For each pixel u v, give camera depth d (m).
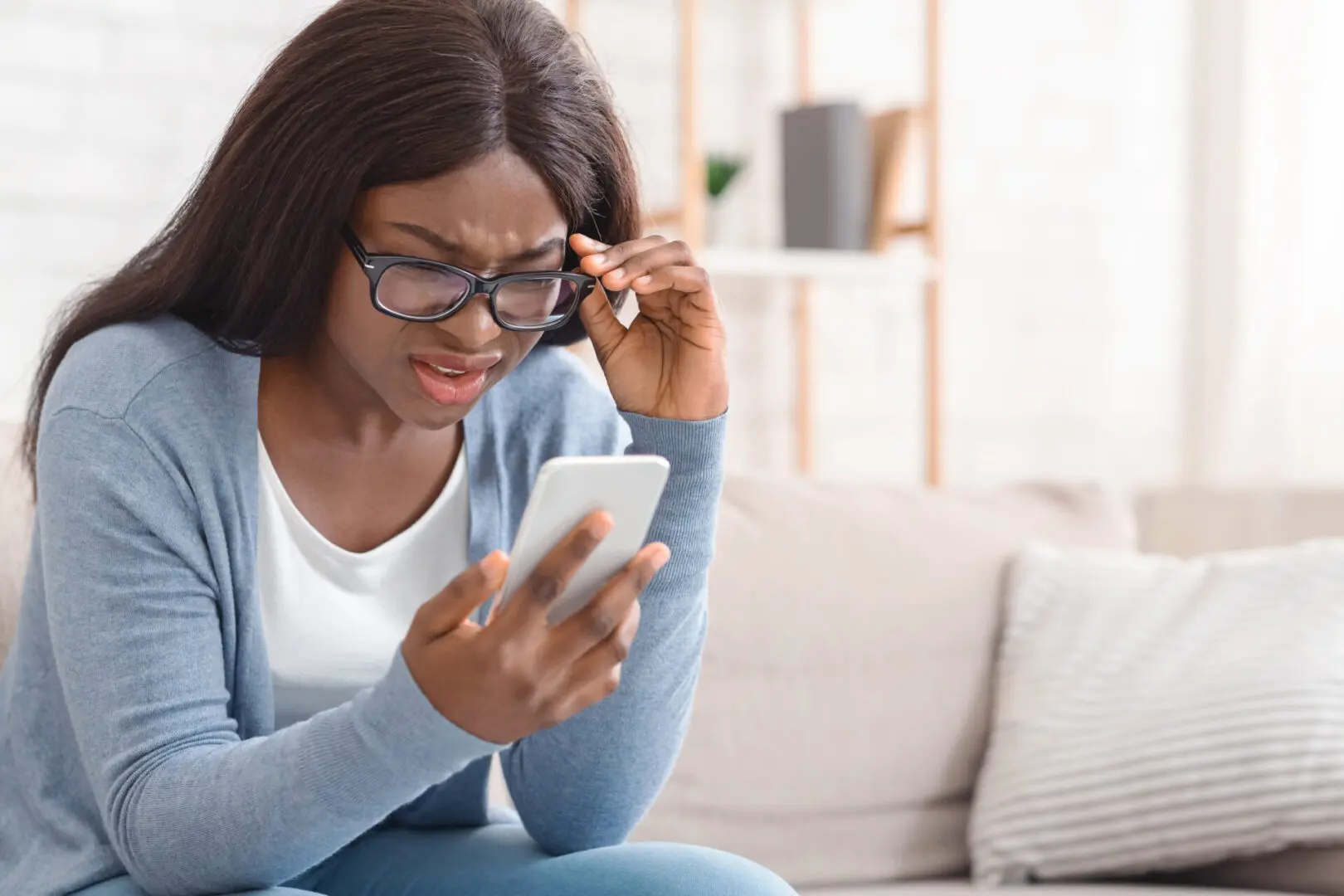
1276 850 1.80
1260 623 1.93
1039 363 3.66
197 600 1.19
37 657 1.27
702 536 1.29
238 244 1.20
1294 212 3.31
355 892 1.38
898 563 2.04
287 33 2.61
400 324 1.14
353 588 1.34
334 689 1.34
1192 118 3.56
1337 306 3.21
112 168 2.76
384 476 1.34
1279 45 3.35
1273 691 1.84
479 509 1.38
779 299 3.38
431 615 0.98
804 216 3.18
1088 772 1.87
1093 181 3.68
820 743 1.93
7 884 1.22
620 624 1.01
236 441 1.24
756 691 1.91
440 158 1.10
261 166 1.16
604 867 1.22
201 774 1.08
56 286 2.72
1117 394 3.69
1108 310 3.69
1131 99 3.68
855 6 3.45
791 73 3.40
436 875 1.32
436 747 1.00
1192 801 1.81
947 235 3.54
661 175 3.25
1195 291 3.54
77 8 2.72
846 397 3.46
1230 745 1.82
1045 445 3.67
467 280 1.12
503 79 1.13
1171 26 3.60
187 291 1.23
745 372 3.35
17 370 2.69
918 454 3.53
